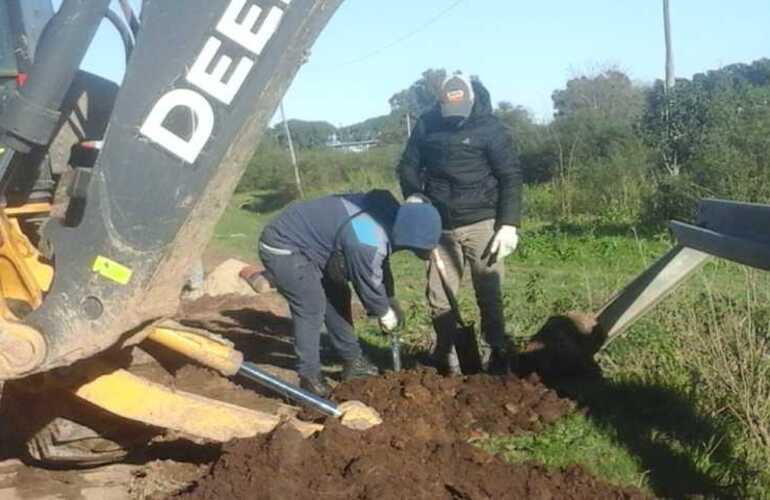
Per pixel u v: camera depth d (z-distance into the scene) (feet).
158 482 15.06
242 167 12.83
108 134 12.66
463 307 27.07
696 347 19.01
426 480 14.01
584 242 45.73
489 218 20.49
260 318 28.94
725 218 15.79
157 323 13.42
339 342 19.81
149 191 12.67
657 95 68.95
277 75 12.58
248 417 14.94
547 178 77.77
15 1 14.82
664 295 19.04
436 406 17.54
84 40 12.89
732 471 15.10
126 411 14.53
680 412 17.17
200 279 32.99
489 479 14.20
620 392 18.40
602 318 19.75
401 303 30.68
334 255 18.06
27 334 12.86
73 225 13.10
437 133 20.34
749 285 20.72
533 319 25.44
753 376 17.13
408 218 17.34
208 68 12.54
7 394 15.40
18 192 14.40
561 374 19.71
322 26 12.62
